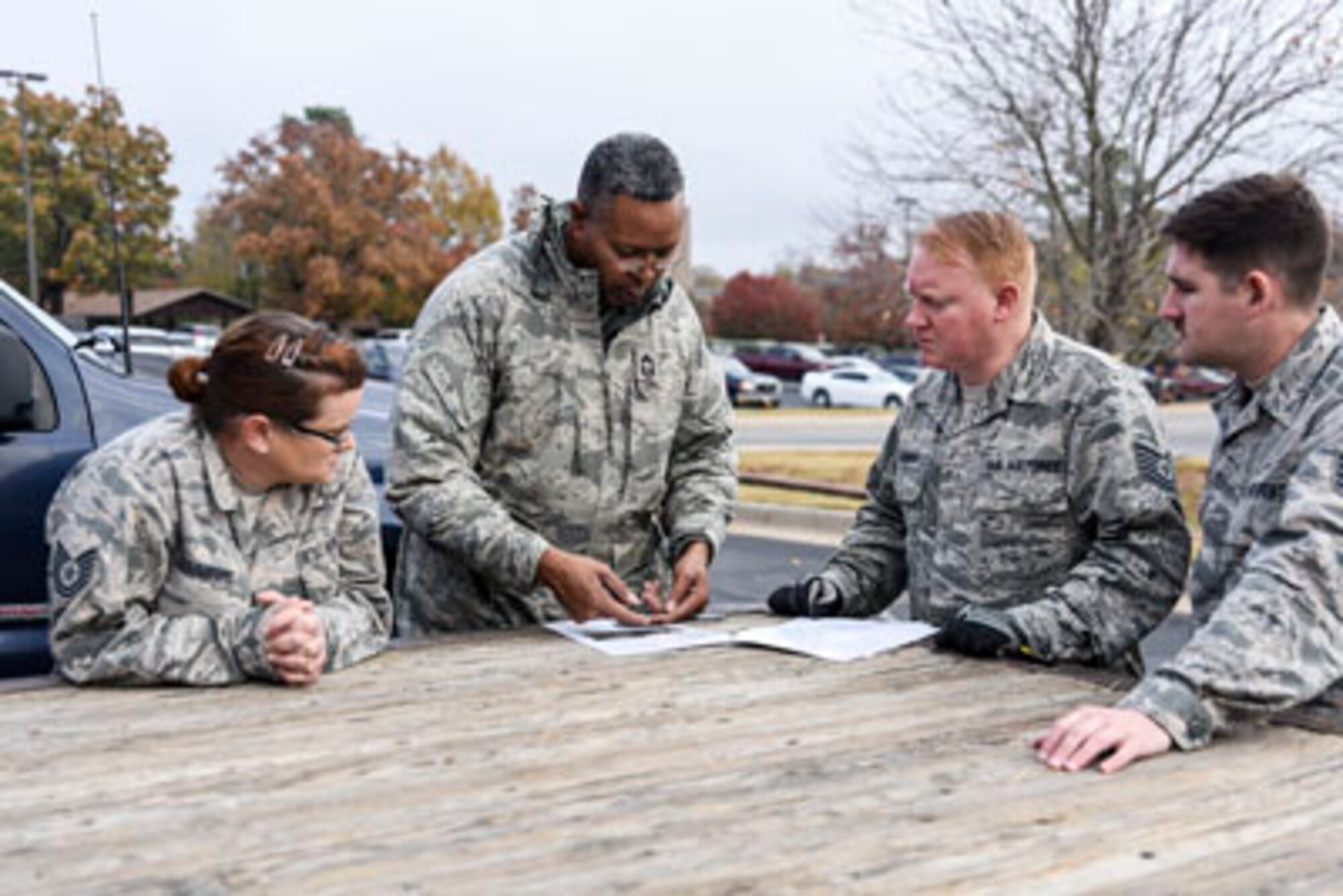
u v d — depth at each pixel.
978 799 1.39
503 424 2.38
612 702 1.78
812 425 20.67
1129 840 1.27
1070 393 2.17
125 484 1.80
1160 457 2.13
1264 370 1.87
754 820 1.32
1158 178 8.03
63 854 1.22
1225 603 1.64
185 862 1.20
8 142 20.59
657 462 2.48
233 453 1.86
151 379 3.48
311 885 1.15
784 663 2.02
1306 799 1.39
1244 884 1.17
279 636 1.81
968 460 2.26
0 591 3.02
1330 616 1.61
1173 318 1.91
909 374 28.97
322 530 2.00
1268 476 1.86
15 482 2.99
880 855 1.23
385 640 2.08
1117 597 2.09
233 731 1.62
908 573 2.54
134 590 1.82
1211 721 1.57
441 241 44.91
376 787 1.41
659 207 2.19
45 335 3.14
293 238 37.66
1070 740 1.52
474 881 1.16
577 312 2.36
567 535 2.44
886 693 1.84
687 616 2.38
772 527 8.80
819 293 49.94
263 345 1.81
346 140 39.78
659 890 1.14
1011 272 2.14
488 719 1.69
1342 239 4.30
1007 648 2.03
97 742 1.57
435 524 2.24
